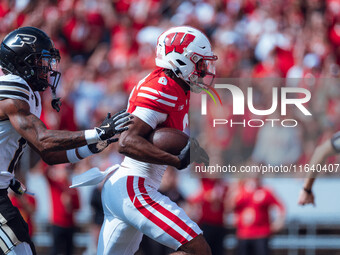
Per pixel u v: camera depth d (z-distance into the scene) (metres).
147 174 12.63
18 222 11.98
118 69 30.02
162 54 12.59
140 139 11.95
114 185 12.73
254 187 21.78
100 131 11.44
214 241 21.62
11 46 12.10
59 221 22.03
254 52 31.45
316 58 29.97
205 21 33.00
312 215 24.14
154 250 21.22
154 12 33.72
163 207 12.38
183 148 12.08
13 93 11.48
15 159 12.17
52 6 34.22
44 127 11.43
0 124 11.66
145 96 12.17
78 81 29.08
